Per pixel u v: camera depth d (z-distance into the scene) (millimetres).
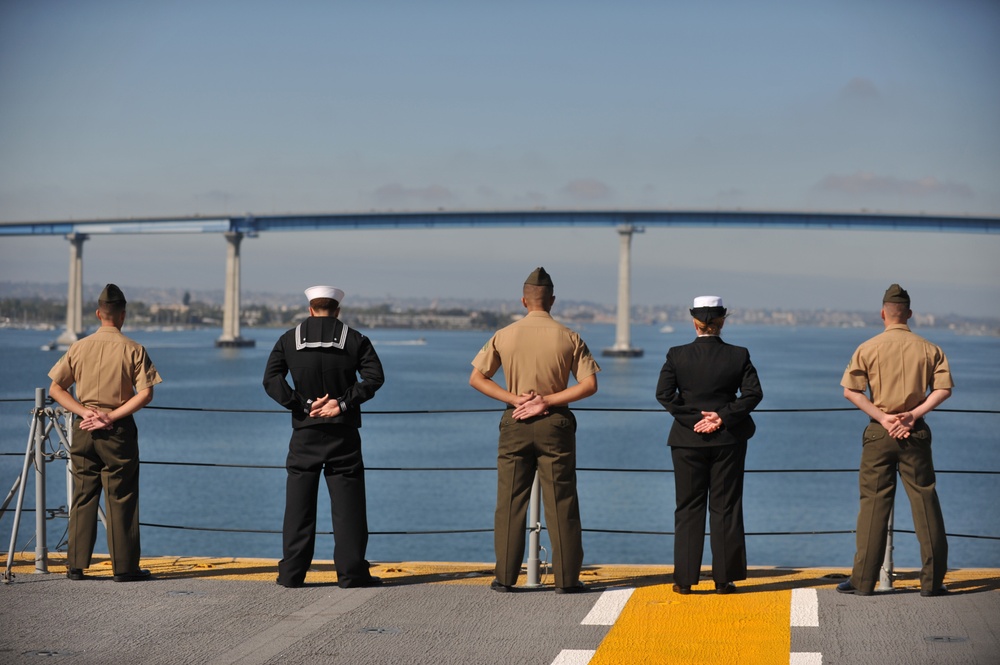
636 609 12234
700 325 12930
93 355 13664
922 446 12609
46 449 14453
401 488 93000
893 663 10055
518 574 13328
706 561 52938
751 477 104750
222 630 11375
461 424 148125
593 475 100750
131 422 13734
